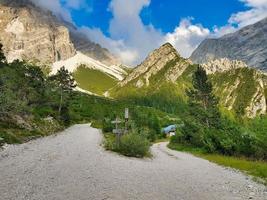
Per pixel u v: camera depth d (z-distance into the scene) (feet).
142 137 136.26
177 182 70.79
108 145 139.13
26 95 291.79
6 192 48.96
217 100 318.45
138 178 71.72
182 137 254.68
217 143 178.70
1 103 176.14
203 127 234.17
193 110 297.74
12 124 170.19
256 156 144.97
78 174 69.72
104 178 67.72
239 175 92.58
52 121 266.16
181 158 147.95
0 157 87.04
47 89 352.90
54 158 93.25
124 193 54.60
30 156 93.76
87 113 517.14
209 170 101.86
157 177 75.97
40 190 51.90
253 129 154.30
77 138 198.80
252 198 57.16
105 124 284.82
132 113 336.29
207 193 60.13
